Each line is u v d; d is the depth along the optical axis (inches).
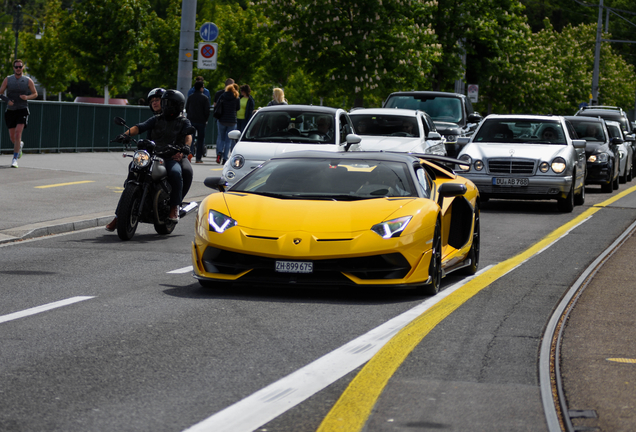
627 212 1113.4
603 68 5305.1
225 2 5162.4
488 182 1090.1
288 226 492.4
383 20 1865.2
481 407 297.3
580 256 709.3
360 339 398.6
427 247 505.4
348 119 1085.8
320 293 519.8
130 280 549.6
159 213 751.7
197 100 1469.0
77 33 3203.7
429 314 458.6
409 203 518.3
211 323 427.8
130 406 293.9
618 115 2122.3
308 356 366.0
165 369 341.4
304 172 557.6
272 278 487.8
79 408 290.7
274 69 2844.5
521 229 904.3
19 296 490.0
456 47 2295.8
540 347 387.5
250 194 534.6
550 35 4252.0
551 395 312.0
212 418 282.7
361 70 1863.9
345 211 502.9
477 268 643.5
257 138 1013.8
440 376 336.8
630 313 468.8
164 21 3880.4
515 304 494.9
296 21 1894.7
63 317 435.2
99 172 1217.4
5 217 802.8
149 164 734.5
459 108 1552.7
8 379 323.0
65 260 625.3
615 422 280.8
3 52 4571.9
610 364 354.6
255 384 323.0
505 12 2431.1
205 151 1675.7
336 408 294.2
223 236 493.4
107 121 1663.4
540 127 1164.5
